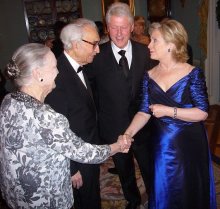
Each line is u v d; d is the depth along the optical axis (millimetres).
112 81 2170
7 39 6289
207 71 5398
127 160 2400
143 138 2305
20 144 1175
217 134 4219
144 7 6328
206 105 1686
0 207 2604
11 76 1211
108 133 2293
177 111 1688
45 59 1200
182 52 1715
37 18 6285
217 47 5305
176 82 1712
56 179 1276
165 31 1660
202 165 1813
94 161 1371
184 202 1832
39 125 1182
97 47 1872
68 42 1779
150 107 1747
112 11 2014
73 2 6301
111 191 2910
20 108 1189
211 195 1895
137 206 2586
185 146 1773
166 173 1817
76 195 2039
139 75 2188
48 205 1269
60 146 1224
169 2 5992
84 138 1919
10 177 1219
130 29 2072
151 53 1757
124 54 2131
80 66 1883
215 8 5066
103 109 2275
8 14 6176
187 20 5668
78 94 1855
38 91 1250
